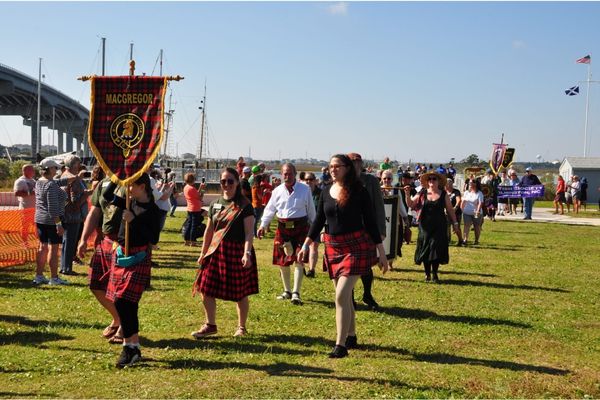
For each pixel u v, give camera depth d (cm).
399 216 1142
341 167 631
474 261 1390
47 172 995
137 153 630
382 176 1137
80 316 787
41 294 918
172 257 1348
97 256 662
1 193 3066
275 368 596
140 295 609
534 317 852
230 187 695
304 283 1065
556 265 1355
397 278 1145
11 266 1188
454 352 673
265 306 873
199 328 742
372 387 548
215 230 703
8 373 568
